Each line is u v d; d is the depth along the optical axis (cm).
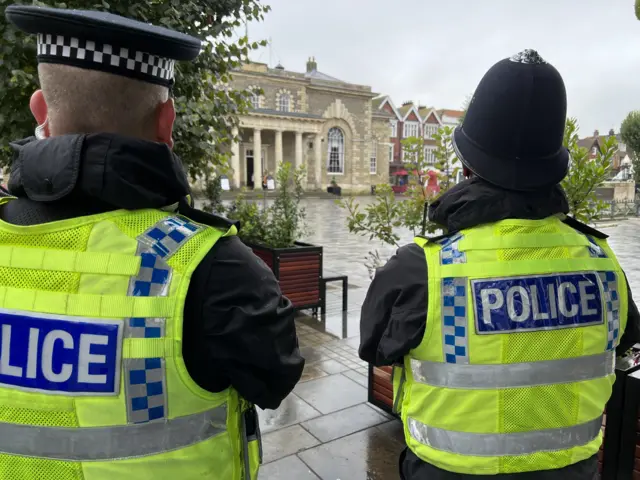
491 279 139
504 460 139
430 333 141
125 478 103
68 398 102
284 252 598
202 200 779
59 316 103
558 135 144
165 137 120
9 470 105
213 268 109
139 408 102
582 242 152
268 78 4156
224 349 107
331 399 388
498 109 141
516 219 145
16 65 343
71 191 105
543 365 139
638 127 2656
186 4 400
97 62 105
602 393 149
